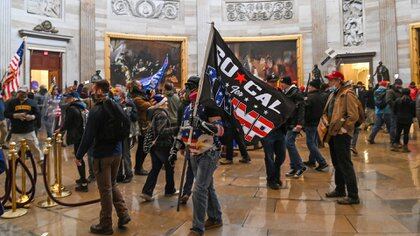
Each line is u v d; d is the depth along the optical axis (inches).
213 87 181.0
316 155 310.7
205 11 857.5
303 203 223.0
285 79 279.0
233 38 845.8
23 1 660.1
